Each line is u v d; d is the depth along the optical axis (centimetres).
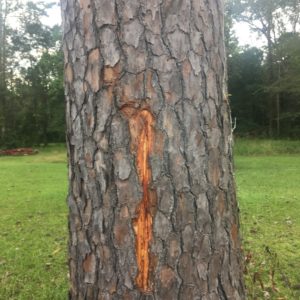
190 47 204
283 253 516
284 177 1295
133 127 200
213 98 211
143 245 202
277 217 722
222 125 216
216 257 210
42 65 3712
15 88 3753
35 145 3569
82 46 206
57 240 601
